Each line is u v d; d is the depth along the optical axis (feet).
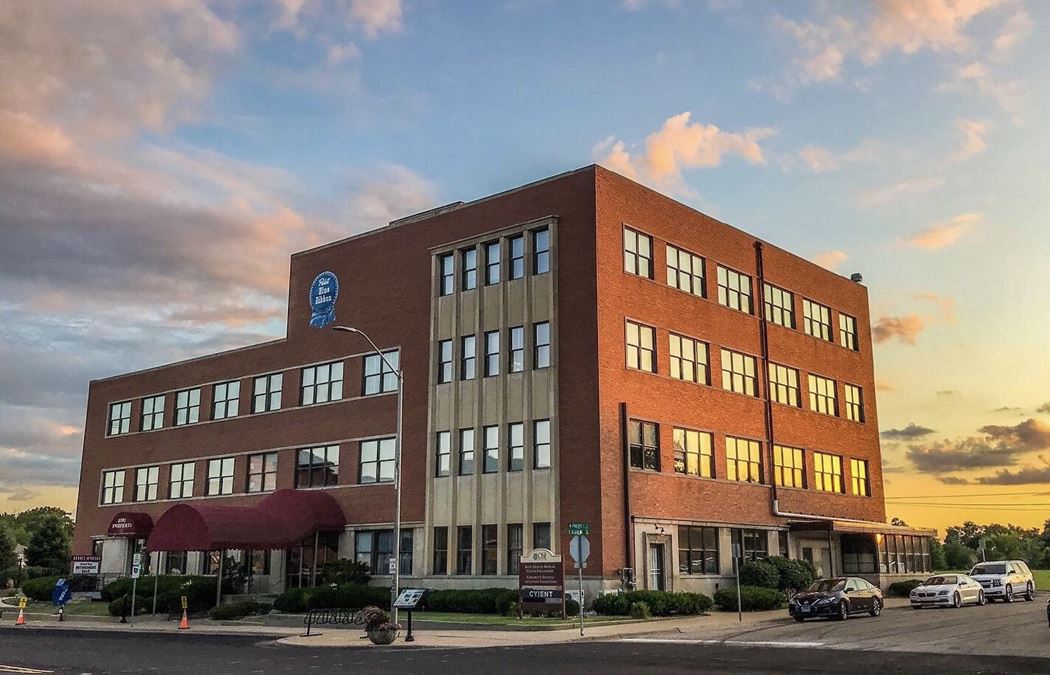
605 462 127.34
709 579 141.79
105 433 213.66
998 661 65.36
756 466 159.94
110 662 75.00
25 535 431.43
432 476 143.95
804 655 71.82
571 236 136.36
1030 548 530.68
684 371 147.43
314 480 163.43
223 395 186.70
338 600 132.98
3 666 72.18
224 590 149.28
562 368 133.08
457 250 149.69
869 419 196.44
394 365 154.81
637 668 64.85
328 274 170.09
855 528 164.14
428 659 75.20
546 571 113.60
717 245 161.07
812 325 184.75
